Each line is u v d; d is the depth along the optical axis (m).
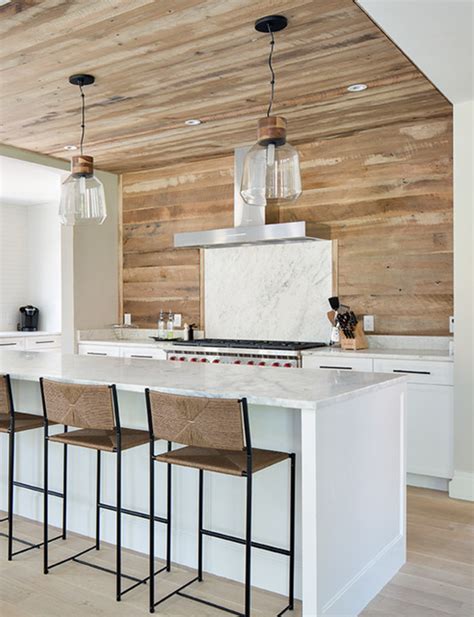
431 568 2.71
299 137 4.62
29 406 3.36
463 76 3.11
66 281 5.54
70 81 3.39
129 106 3.87
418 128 4.27
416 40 2.61
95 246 5.71
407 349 4.26
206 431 2.13
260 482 2.51
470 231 3.57
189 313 5.50
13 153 4.92
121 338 5.92
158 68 3.22
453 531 3.12
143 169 5.75
